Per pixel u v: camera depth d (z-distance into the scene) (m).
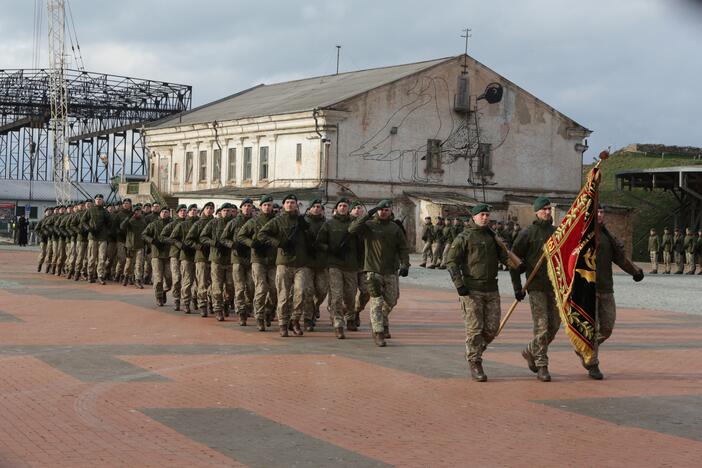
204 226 21.42
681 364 15.61
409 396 12.44
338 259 18.27
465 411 11.59
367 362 15.19
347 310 18.94
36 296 25.58
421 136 59.78
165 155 72.50
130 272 29.62
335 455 9.42
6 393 12.06
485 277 13.72
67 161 83.06
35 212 84.00
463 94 60.78
